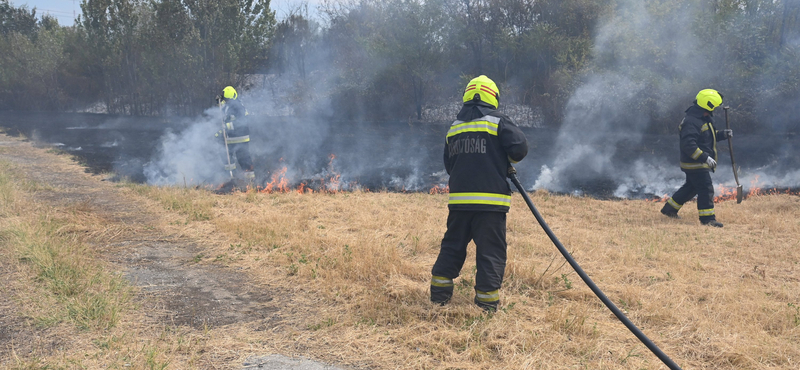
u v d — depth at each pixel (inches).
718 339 125.0
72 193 299.9
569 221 259.3
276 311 143.8
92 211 252.5
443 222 244.1
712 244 215.0
